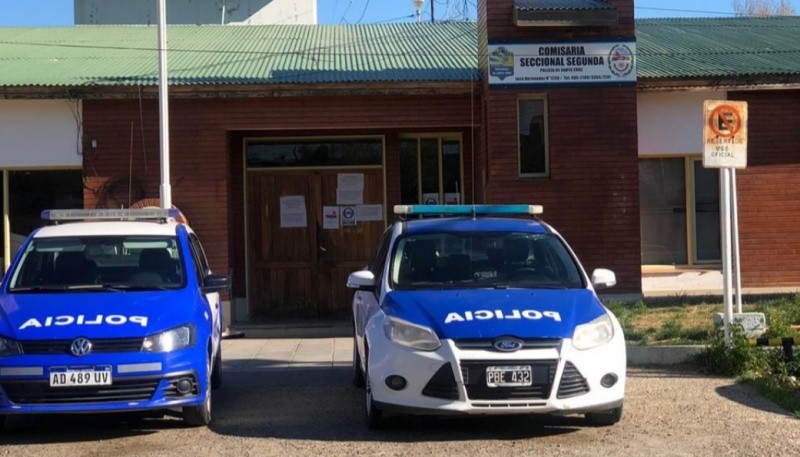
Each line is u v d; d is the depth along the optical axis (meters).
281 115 14.98
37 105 14.82
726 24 20.31
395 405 7.21
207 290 8.83
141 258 8.80
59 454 7.15
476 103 15.26
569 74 14.55
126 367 7.31
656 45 17.83
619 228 14.55
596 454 6.86
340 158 16.30
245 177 16.06
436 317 7.30
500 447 7.09
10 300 7.98
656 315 12.88
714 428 7.64
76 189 15.30
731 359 9.84
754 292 15.44
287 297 16.16
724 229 10.14
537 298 7.68
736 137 10.19
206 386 7.93
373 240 16.25
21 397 7.24
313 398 9.45
